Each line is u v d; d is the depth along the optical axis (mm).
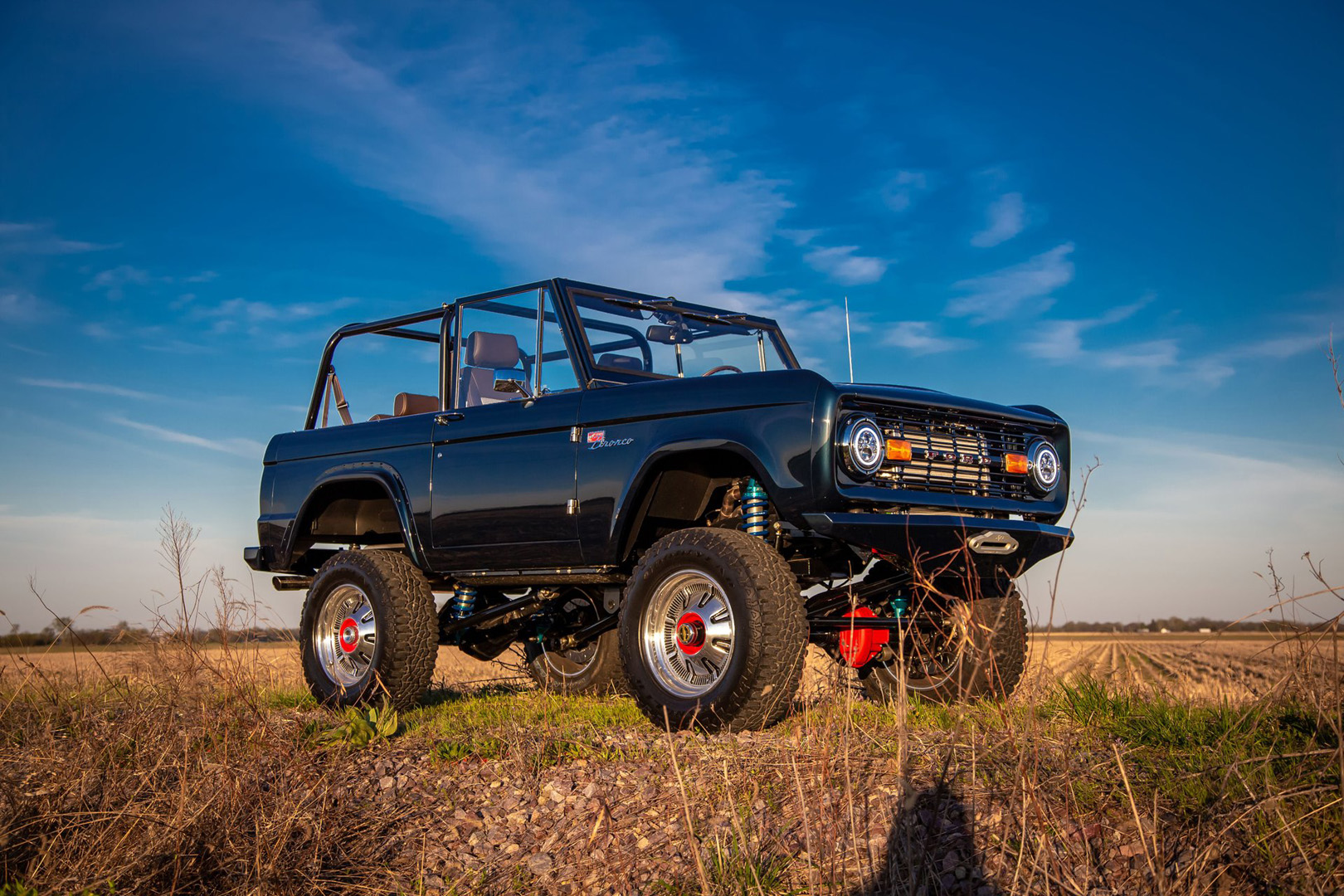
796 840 3156
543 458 5250
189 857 3213
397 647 5637
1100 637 37719
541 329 5598
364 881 3289
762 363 6402
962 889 2803
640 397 4941
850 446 4332
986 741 3684
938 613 5059
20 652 4438
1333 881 2574
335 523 6719
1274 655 3295
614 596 5238
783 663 4242
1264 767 3084
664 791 3660
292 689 6340
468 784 3975
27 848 3311
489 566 5559
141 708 4590
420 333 6465
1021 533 4766
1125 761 3451
